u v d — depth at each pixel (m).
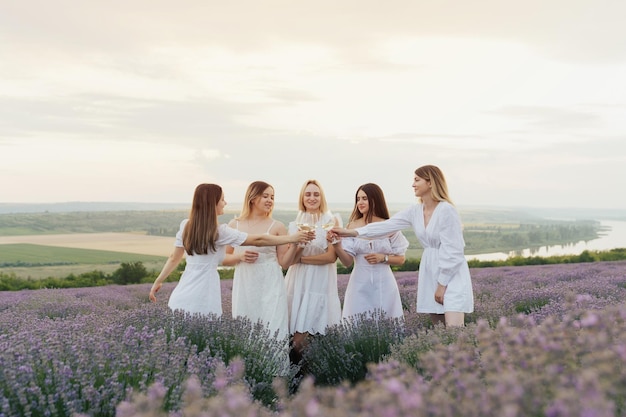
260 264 5.79
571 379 1.97
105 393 2.94
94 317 5.59
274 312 5.71
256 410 2.47
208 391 2.89
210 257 5.38
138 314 5.05
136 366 3.41
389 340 4.82
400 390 1.74
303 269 6.01
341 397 1.91
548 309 5.14
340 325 5.28
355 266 6.12
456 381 2.15
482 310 6.49
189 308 5.28
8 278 25.36
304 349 5.70
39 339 3.69
